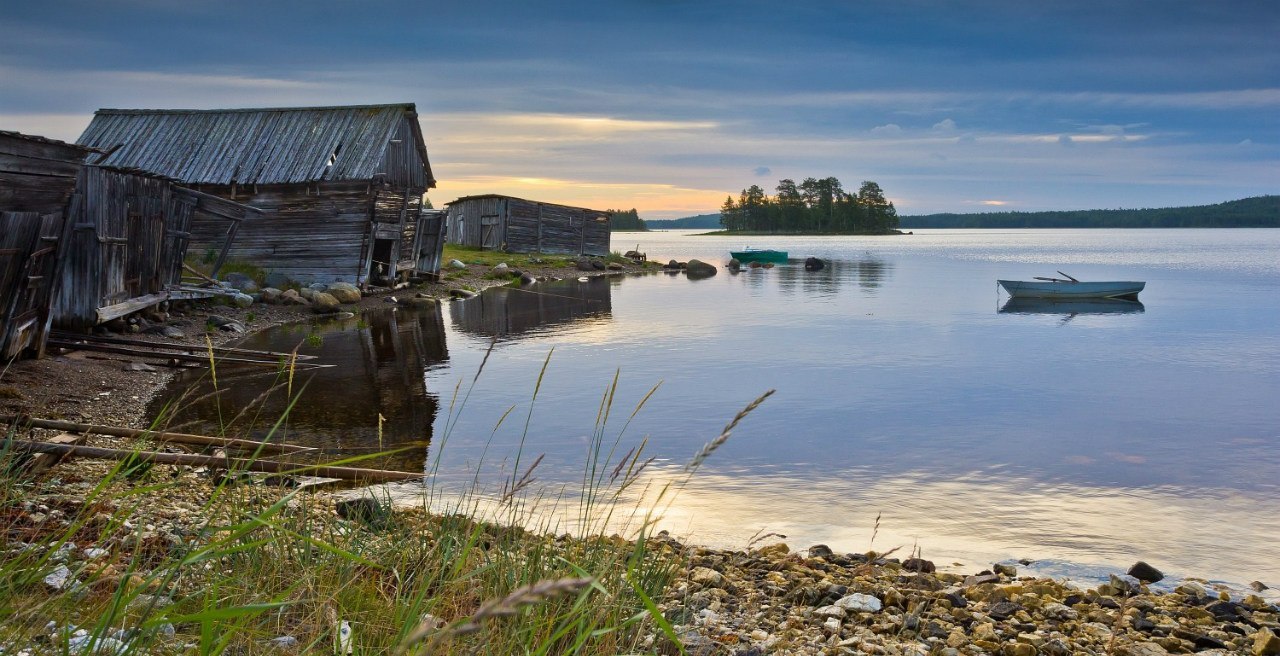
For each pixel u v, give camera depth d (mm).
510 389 16562
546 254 62000
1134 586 7273
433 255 40250
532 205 61594
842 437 13133
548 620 3613
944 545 8562
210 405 14055
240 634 3312
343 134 32969
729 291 43562
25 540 4395
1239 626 6316
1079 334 26891
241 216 24562
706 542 8250
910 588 6957
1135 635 6105
